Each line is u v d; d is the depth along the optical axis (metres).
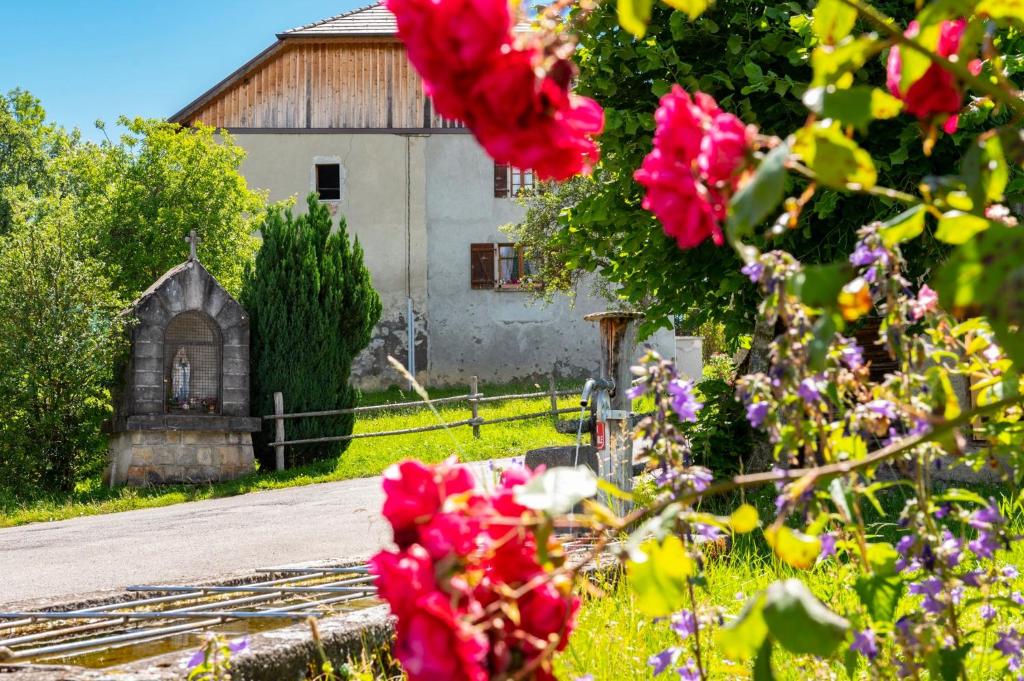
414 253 26.02
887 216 7.45
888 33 1.17
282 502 11.34
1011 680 1.97
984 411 1.17
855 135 7.34
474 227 26.09
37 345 13.77
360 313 15.84
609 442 5.87
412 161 26.19
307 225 15.46
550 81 1.00
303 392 15.24
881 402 1.73
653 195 1.10
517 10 1.04
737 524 1.20
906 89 1.24
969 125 7.05
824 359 1.21
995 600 1.79
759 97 7.98
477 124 1.01
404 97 26.28
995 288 0.98
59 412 13.76
